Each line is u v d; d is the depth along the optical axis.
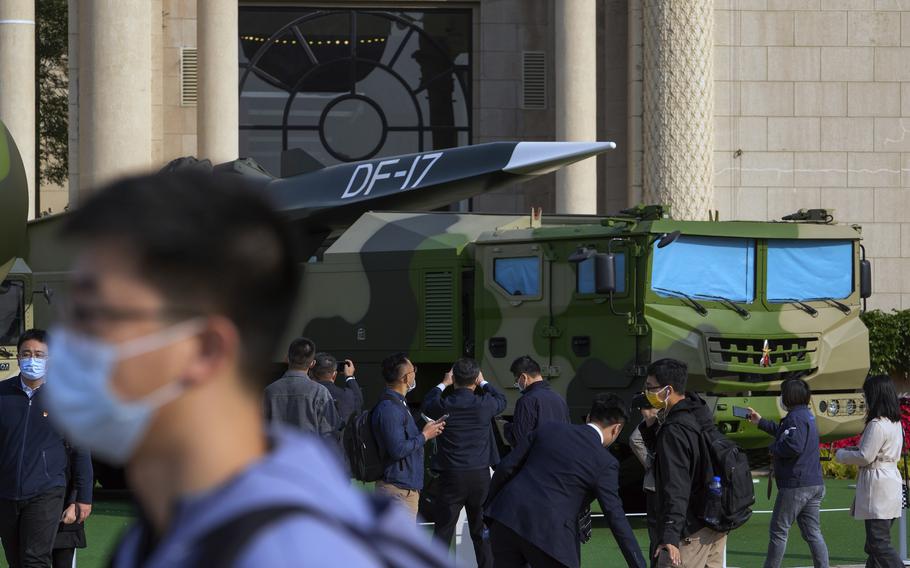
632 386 30.30
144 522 3.78
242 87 59.03
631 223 30.80
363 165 39.22
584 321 31.08
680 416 17.36
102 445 3.63
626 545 16.81
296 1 59.06
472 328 33.62
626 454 31.78
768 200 57.59
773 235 31.92
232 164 40.19
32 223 38.38
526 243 32.16
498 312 32.47
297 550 3.15
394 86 59.88
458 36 59.97
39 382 18.72
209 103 51.72
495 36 59.25
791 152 57.75
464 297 33.84
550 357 31.53
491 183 38.22
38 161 68.62
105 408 3.56
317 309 35.59
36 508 18.55
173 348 3.56
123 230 3.50
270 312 3.64
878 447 22.66
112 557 3.86
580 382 31.06
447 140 59.88
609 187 57.69
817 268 32.66
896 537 31.34
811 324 32.06
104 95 50.38
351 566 3.16
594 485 16.86
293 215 38.66
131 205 3.51
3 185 29.02
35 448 18.53
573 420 31.20
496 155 37.97
